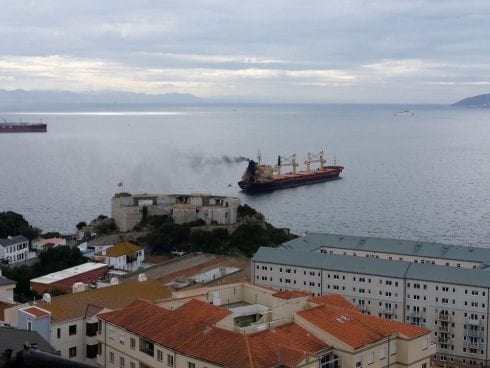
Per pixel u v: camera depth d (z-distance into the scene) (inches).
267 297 4485.7
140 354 3868.1
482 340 6535.4
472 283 6574.8
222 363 3351.4
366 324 3978.8
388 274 7017.7
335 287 7322.8
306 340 3683.6
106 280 7268.7
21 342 3705.7
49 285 7096.5
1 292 5492.1
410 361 3927.2
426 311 6830.7
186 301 4284.0
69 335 4557.1
